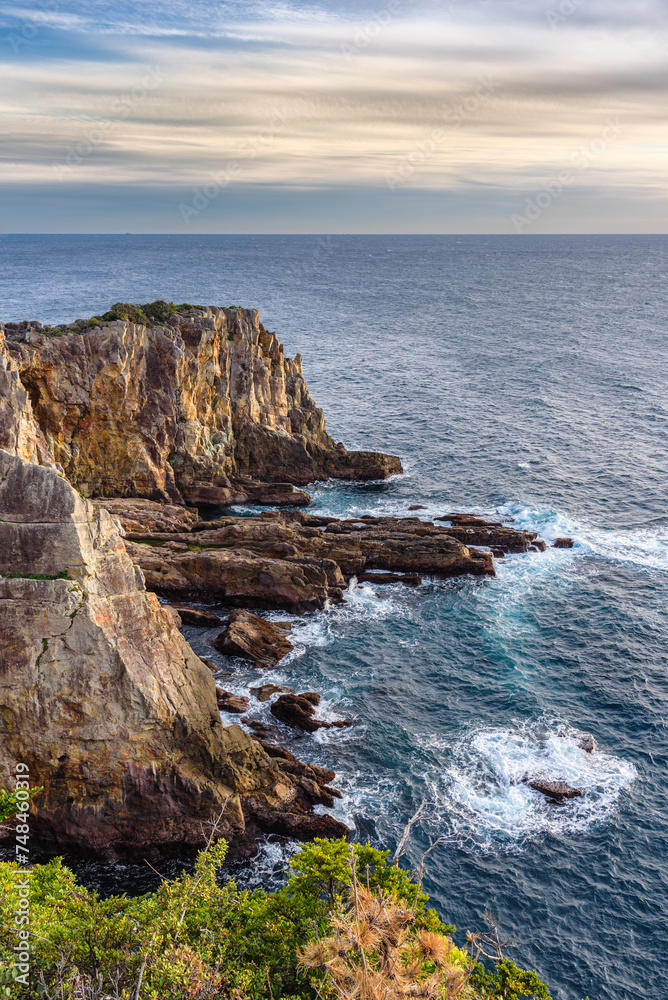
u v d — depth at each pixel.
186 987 21.30
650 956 35.34
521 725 50.12
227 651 57.06
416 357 175.75
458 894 38.25
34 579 39.34
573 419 122.19
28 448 53.66
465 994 18.20
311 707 50.72
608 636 60.38
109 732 40.25
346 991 17.34
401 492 91.12
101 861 40.47
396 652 58.28
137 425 78.44
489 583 68.69
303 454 92.25
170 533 72.56
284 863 40.19
